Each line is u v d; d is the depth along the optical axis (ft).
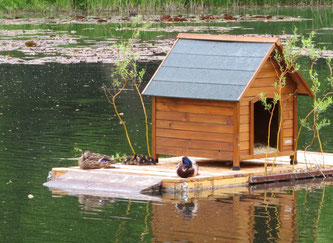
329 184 48.16
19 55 116.98
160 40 132.05
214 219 38.68
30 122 67.87
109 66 104.78
